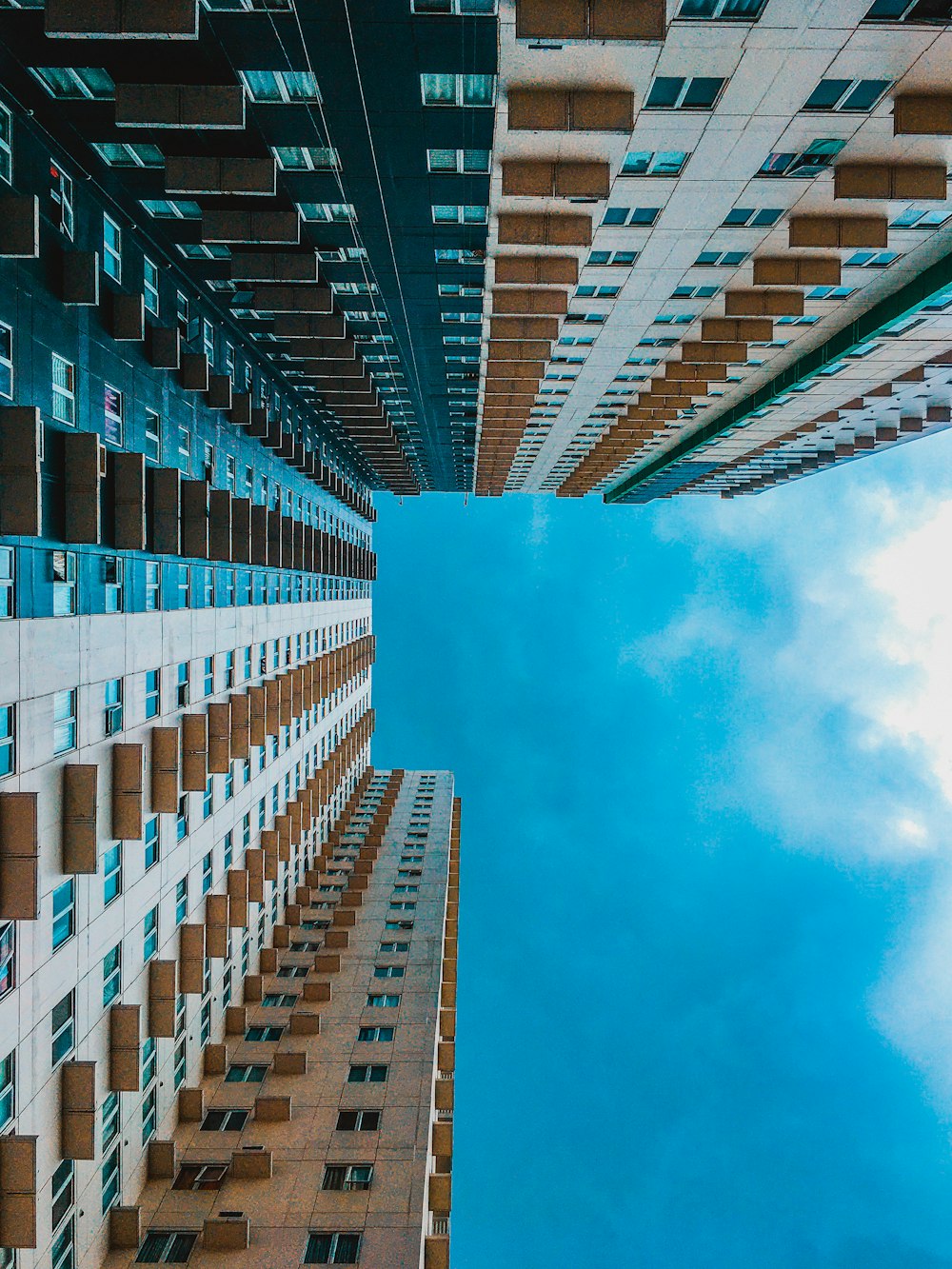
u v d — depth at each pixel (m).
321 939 42.09
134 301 19.31
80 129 16.41
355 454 63.03
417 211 20.64
